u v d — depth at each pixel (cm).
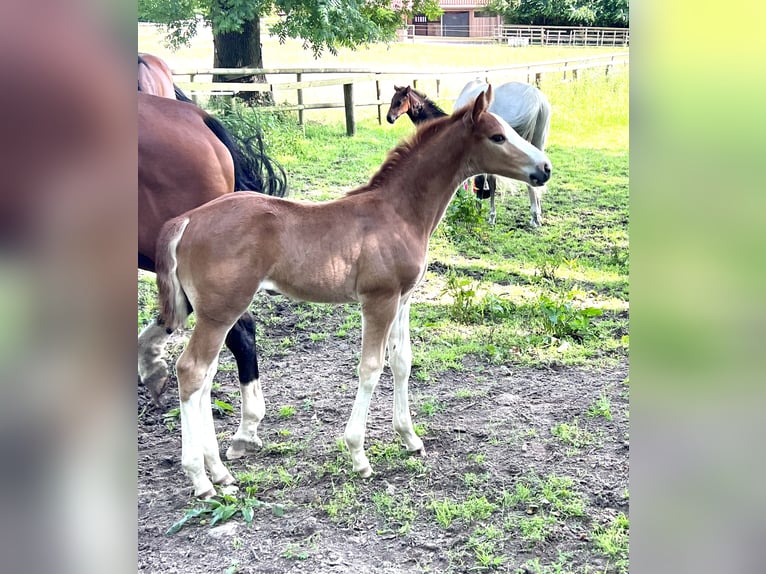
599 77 1734
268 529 307
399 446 375
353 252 321
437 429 395
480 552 288
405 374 359
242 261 305
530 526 303
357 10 1275
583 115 1488
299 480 346
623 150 1245
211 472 338
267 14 1320
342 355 503
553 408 419
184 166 369
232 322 314
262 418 391
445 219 780
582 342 521
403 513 316
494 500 326
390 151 340
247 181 417
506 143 344
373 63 1838
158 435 396
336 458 366
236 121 1037
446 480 344
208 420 336
